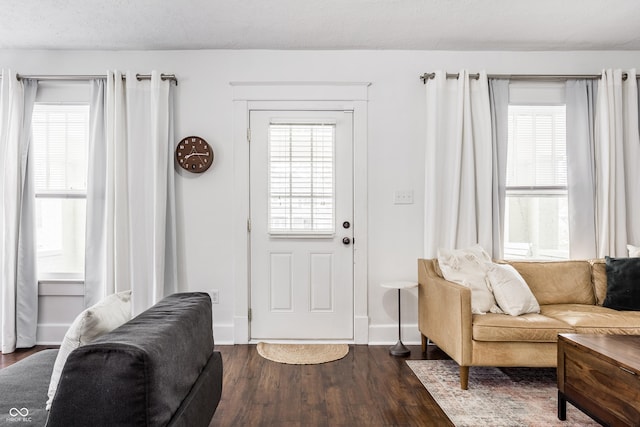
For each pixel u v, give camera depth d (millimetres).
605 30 3148
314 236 3525
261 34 3207
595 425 2088
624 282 2936
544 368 2891
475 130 3436
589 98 3451
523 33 3197
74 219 3537
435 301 2934
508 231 3582
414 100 3529
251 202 3541
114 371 1077
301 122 3518
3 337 3262
